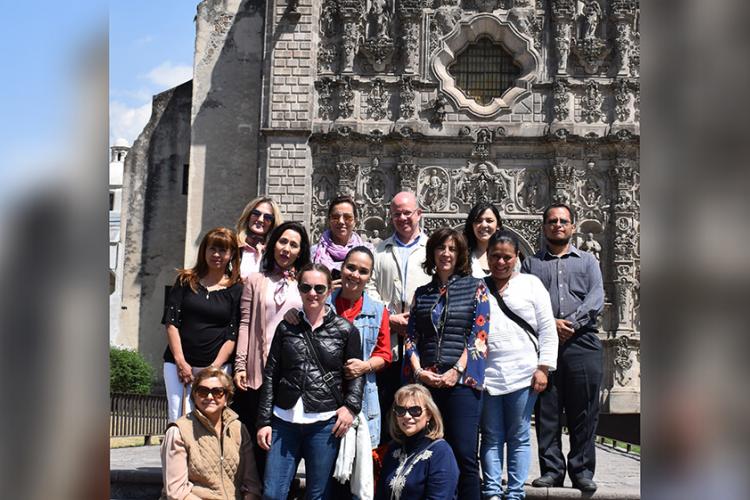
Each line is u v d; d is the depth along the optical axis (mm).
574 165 38938
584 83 39156
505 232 11867
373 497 10734
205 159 41406
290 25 39844
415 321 11359
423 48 40000
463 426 10812
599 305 12547
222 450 10617
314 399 10453
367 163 39281
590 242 38250
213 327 11695
